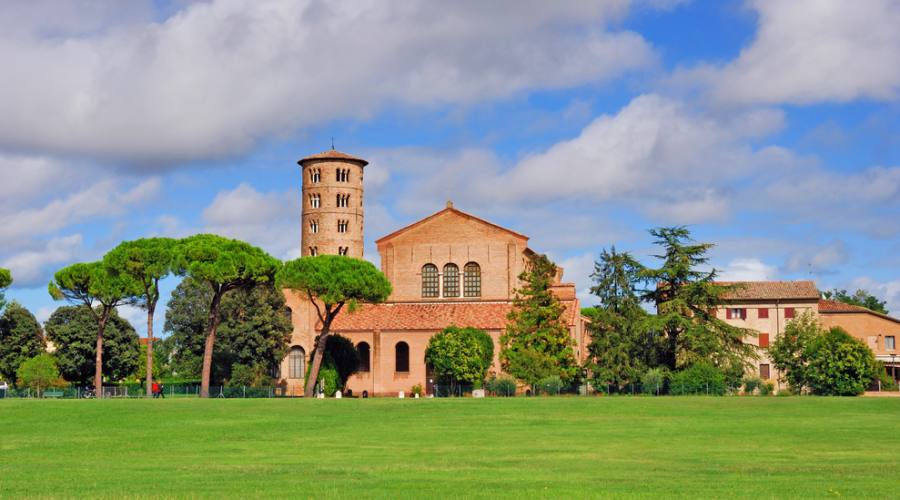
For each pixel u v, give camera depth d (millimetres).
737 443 46875
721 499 27156
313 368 91750
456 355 94938
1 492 29609
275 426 56688
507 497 27688
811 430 53125
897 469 35406
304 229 130750
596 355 92688
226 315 104938
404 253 115000
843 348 85312
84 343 112250
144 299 101562
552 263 95000
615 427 56031
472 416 62812
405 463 38344
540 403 71000
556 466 37000
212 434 52406
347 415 63281
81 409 65312
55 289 101312
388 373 103875
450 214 114500
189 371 108750
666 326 90500
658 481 31578
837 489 29312
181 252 91875
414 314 107438
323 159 130125
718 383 86000
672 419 60906
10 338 112375
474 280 113562
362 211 132375
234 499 27500
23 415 61969
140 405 68875
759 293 121438
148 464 38844
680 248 92812
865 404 69938
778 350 89625
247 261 91938
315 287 90812
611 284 94062
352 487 30188
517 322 94312
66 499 27812
